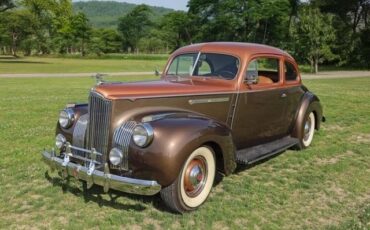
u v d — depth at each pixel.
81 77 29.38
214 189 5.62
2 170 6.15
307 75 37.12
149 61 68.06
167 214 4.81
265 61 6.52
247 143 6.34
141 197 5.25
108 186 4.53
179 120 4.73
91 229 4.42
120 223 4.55
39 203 5.02
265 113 6.54
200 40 68.50
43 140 7.98
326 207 5.16
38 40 100.00
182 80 5.88
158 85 5.21
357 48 51.84
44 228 4.41
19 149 7.29
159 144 4.47
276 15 63.91
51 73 34.91
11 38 92.69
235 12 65.44
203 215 4.80
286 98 7.05
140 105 4.89
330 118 10.84
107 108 4.71
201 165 4.95
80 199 5.16
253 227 4.56
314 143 8.23
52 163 5.05
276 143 7.00
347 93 17.09
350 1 54.41
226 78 5.97
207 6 67.12
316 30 40.75
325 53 41.41
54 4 66.69
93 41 105.12
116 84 4.97
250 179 6.05
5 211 4.80
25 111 11.53
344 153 7.61
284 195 5.46
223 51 6.16
